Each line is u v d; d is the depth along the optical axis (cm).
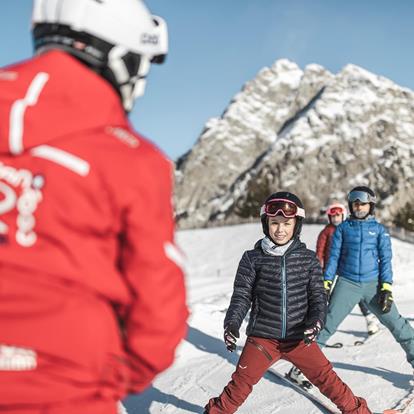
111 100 141
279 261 402
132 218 133
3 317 131
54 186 132
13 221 133
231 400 395
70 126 135
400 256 2108
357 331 743
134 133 144
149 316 134
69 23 145
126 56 151
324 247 787
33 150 134
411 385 497
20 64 146
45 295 132
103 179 132
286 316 396
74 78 137
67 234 132
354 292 538
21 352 132
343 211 782
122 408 491
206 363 622
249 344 401
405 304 955
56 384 132
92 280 134
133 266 134
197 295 1280
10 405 132
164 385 547
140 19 151
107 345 137
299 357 396
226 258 4144
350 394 393
